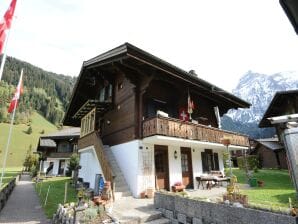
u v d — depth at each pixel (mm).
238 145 15953
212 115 17984
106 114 15906
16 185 23531
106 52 12109
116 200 9969
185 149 14023
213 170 15852
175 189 11672
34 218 9258
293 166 2229
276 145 31609
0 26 8523
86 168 17125
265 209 5090
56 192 15734
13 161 71562
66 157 38375
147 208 8391
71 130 43469
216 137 14125
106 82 16828
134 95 12586
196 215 6598
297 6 2975
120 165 12727
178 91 14773
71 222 6484
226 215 5754
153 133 10812
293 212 4566
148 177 11367
